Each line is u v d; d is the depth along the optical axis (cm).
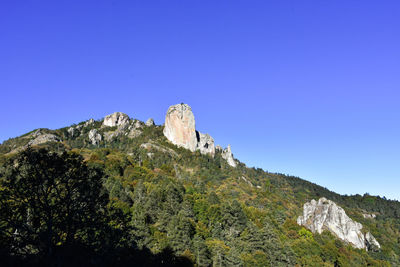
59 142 19050
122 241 2717
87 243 2444
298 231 10444
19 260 2070
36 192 2358
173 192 9362
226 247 7019
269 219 9875
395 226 17475
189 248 6291
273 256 7331
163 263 5378
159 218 7594
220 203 10481
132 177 11869
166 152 18100
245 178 18900
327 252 9169
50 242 2233
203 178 15662
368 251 11738
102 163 12475
